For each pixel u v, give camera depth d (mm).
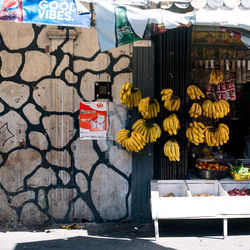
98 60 4867
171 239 4504
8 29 4789
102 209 5031
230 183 4867
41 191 4953
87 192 4996
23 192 4945
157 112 4828
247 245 4297
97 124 4938
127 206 5051
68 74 4836
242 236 4566
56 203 4961
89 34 4844
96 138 4941
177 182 4887
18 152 4906
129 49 4875
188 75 4844
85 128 4918
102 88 4902
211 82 4824
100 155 4969
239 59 5406
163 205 4316
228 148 5977
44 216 4984
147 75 4898
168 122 4594
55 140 4887
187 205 4312
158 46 4789
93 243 4379
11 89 4852
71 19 3600
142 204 5043
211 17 3734
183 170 4953
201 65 5340
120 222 5059
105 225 4961
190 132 4676
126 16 3619
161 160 4934
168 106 4566
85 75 4875
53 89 4836
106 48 3709
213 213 4332
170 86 4840
